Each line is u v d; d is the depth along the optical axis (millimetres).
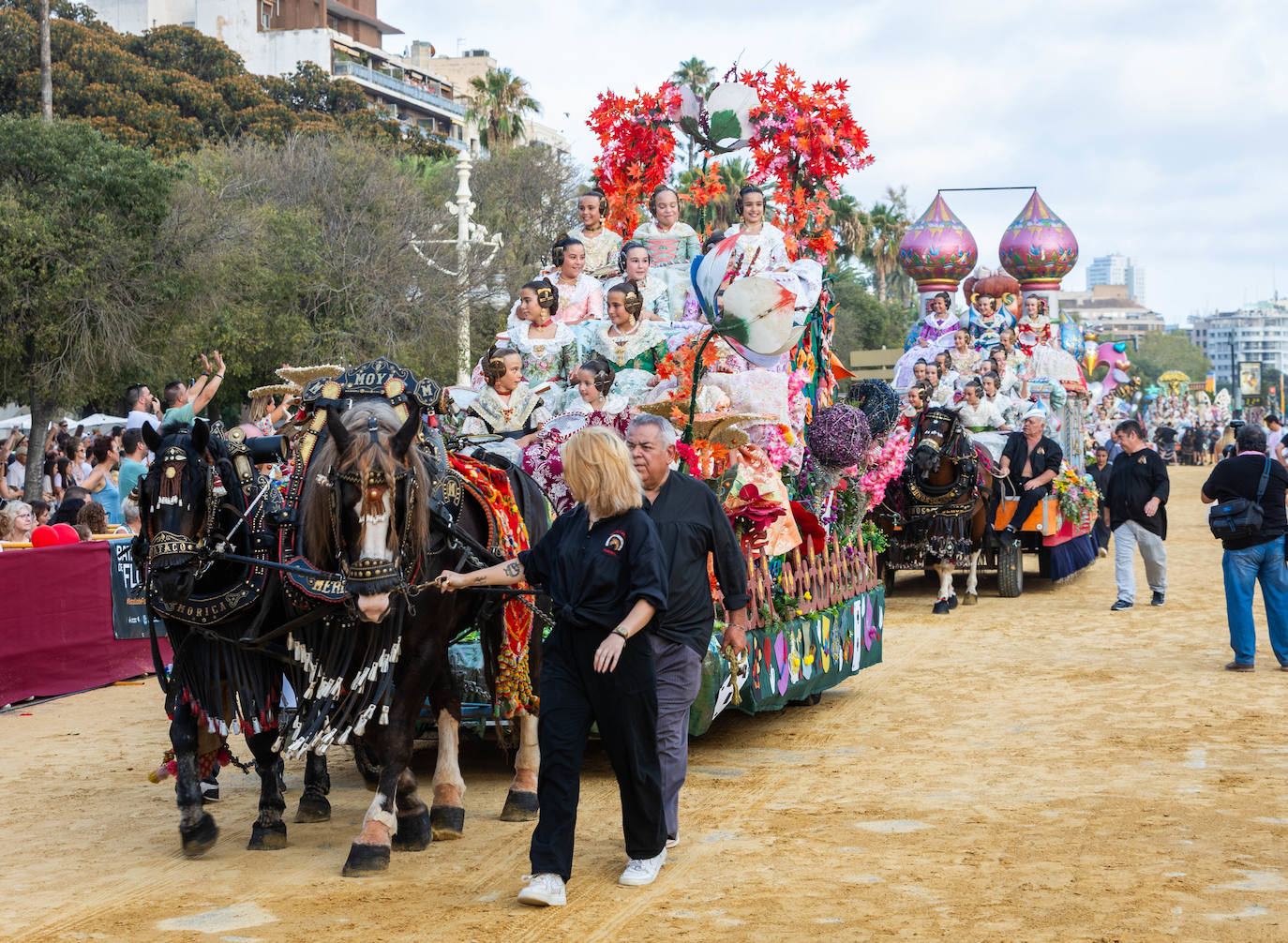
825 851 6230
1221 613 15500
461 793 6734
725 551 6195
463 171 36969
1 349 27672
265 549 6391
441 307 38375
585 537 5828
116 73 47000
